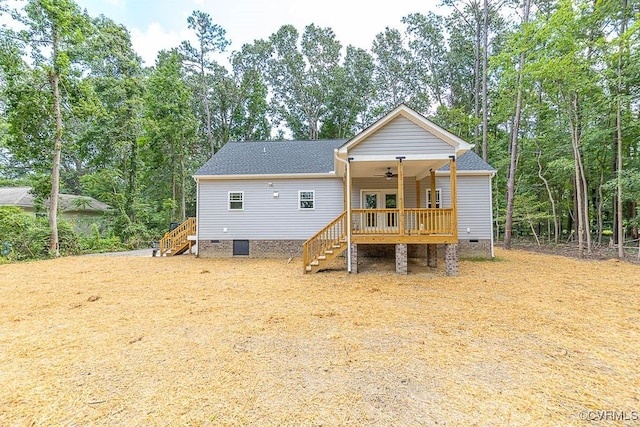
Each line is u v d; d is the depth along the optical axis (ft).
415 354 12.75
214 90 102.27
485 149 66.33
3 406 9.25
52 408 9.14
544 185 64.69
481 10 73.15
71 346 13.83
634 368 11.41
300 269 35.06
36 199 58.39
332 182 44.52
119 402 9.44
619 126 38.01
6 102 52.26
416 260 40.81
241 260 43.06
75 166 94.68
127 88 75.72
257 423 8.36
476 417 8.52
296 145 55.16
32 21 48.85
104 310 19.54
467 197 42.75
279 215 45.09
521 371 11.22
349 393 9.84
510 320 16.89
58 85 53.11
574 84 38.78
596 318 17.07
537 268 33.65
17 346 13.85
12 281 29.27
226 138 105.50
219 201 45.80
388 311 18.79
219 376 11.02
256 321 17.17
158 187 89.76
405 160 30.68
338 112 109.40
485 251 42.01
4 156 81.97
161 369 11.58
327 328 15.96
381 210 31.60
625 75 38.09
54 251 50.26
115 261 43.60
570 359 12.17
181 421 8.48
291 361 12.19
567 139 52.39
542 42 40.34
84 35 54.60
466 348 13.29
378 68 104.88
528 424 8.21
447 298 21.70
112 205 74.59
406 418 8.50
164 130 75.82
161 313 18.80
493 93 84.38
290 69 105.81
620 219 38.78
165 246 51.55
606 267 33.53
